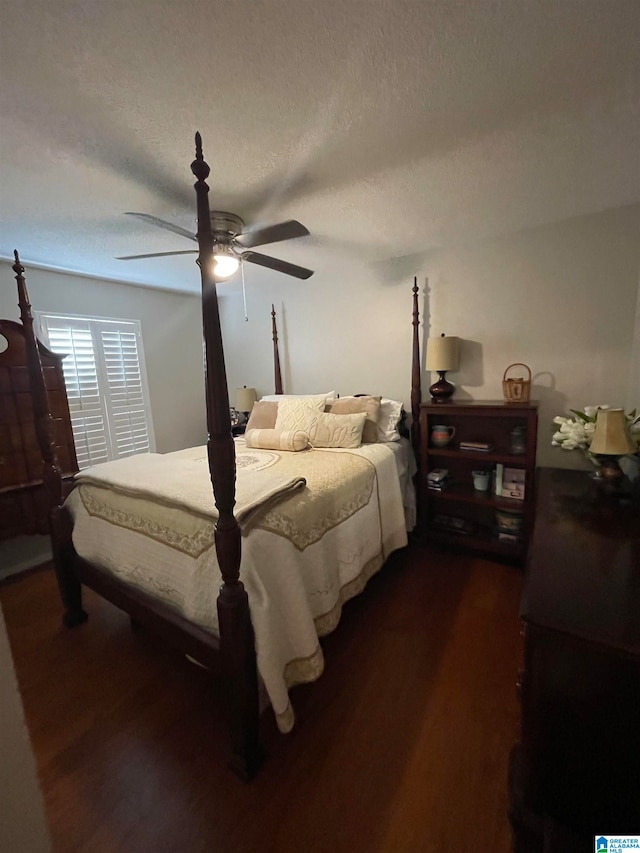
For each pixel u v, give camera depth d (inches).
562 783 36.5
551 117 52.3
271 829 43.3
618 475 69.5
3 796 17.4
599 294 90.6
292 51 39.6
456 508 116.6
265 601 50.0
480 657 68.1
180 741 54.4
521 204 81.8
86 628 80.3
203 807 45.8
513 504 95.6
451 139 56.7
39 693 63.5
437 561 103.0
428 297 114.3
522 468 98.7
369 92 46.3
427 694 60.7
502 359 104.9
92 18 34.8
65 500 83.2
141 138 53.4
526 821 37.9
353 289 129.4
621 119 52.9
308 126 52.4
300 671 54.6
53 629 80.0
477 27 37.7
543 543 50.2
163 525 61.2
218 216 76.5
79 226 84.3
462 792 46.4
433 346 105.4
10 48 37.3
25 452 98.7
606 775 34.4
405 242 103.9
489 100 48.6
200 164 40.8
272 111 48.9
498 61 42.1
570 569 43.2
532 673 36.4
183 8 34.3
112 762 51.6
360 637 74.2
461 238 102.3
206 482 68.4
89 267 115.8
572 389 96.2
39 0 32.6
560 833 36.1
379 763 50.2
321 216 84.0
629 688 32.5
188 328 160.2
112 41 37.3
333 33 37.8
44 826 19.1
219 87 44.3
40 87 42.8
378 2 34.6
